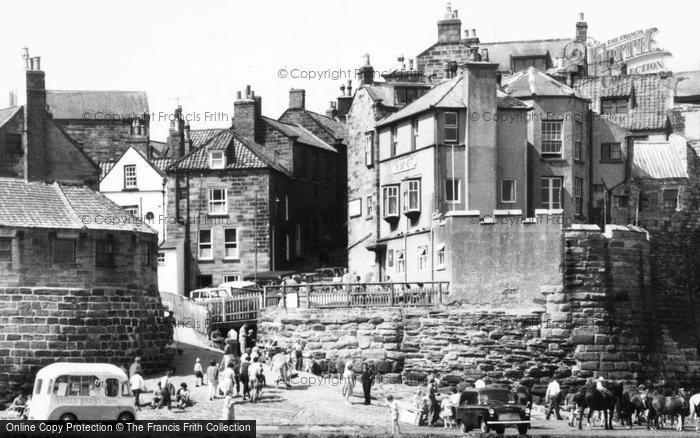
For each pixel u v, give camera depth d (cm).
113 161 13862
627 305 9338
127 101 15138
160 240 12169
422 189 10438
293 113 13662
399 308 9238
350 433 7094
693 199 11131
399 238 10619
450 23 12450
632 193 11012
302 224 12769
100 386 7225
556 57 14262
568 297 9181
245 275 12025
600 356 9150
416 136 10594
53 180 9244
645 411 8044
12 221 8575
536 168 10531
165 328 9169
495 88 10325
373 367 9162
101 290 8756
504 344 9094
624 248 9362
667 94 12681
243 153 12200
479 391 7481
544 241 9219
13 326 8494
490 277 9231
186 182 12188
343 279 10488
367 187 11344
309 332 9356
